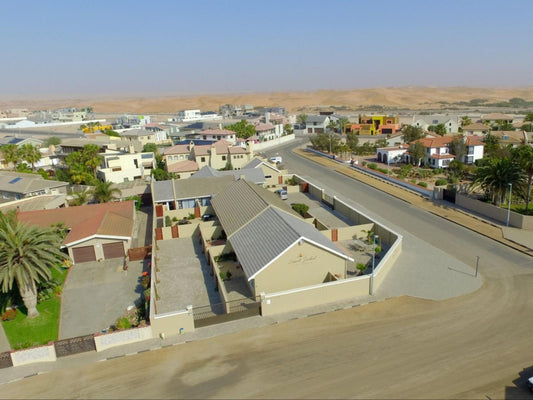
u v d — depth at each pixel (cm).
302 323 2630
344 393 1983
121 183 6981
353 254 3725
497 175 4647
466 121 13575
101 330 2764
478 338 2409
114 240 3994
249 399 1975
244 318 2711
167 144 12250
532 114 14100
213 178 5784
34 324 2850
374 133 14500
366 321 2630
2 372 2273
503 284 3128
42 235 3019
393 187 6462
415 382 2042
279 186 6219
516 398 1917
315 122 16000
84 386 2130
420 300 2892
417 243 4034
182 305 3038
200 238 4238
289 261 2978
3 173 6644
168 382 2125
